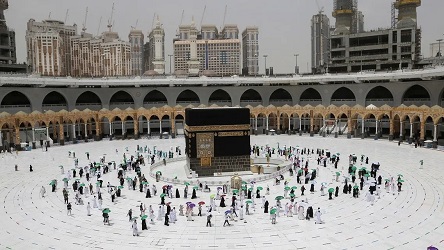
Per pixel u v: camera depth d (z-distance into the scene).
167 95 92.62
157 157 59.47
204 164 46.91
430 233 27.08
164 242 26.61
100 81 86.88
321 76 89.00
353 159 51.94
